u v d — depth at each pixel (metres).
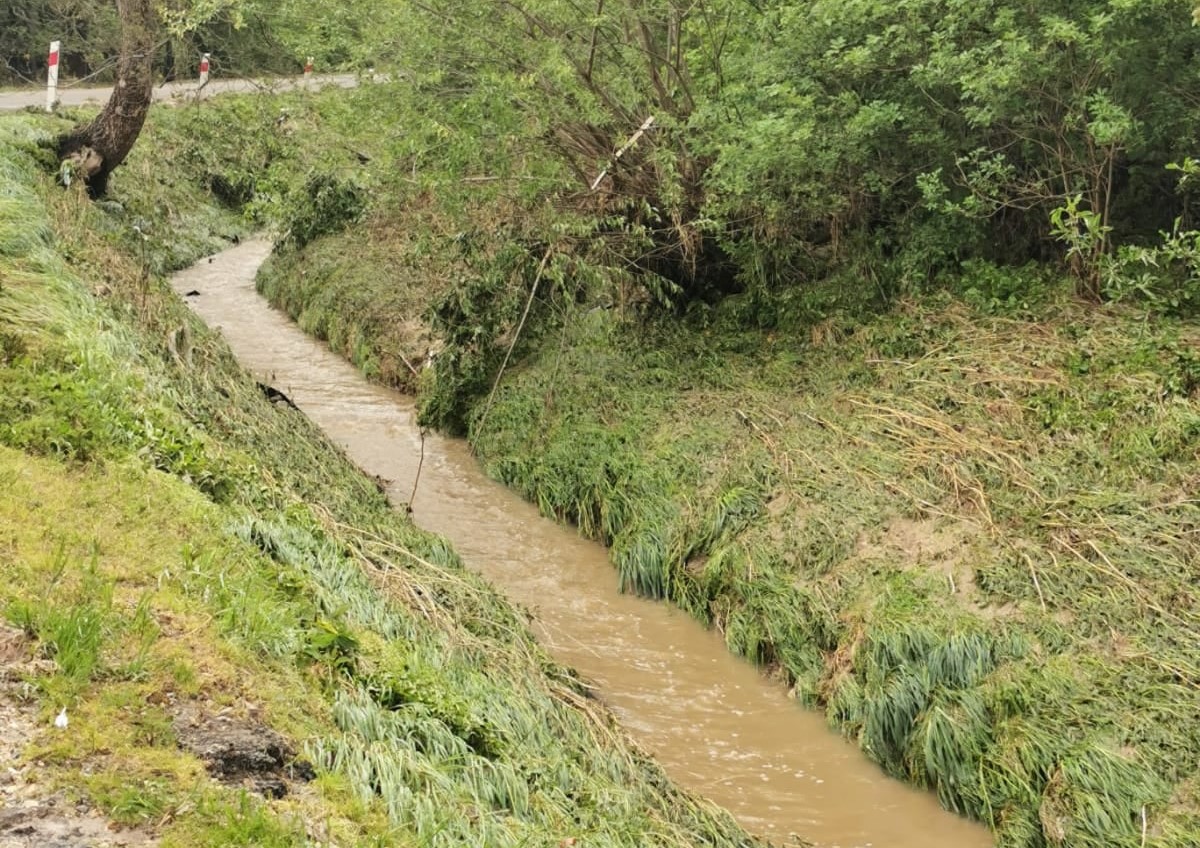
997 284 11.27
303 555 6.62
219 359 11.62
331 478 9.74
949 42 10.23
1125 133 9.58
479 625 7.39
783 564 8.90
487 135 11.98
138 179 24.48
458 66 12.24
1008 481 8.69
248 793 3.88
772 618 8.51
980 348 10.56
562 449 12.04
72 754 3.80
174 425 7.30
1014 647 7.12
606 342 13.75
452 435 14.32
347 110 12.89
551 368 13.74
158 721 4.08
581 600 9.76
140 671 4.36
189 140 27.59
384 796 4.29
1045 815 6.14
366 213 20.72
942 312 11.38
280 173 22.52
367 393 16.00
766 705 8.05
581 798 5.52
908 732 7.17
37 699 4.05
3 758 3.72
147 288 11.85
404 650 6.01
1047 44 9.66
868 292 12.08
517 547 10.89
